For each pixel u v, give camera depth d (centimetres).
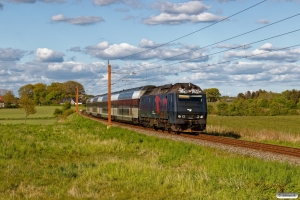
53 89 18162
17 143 2761
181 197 1297
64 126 4591
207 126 4088
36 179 1609
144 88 4422
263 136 3250
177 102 3234
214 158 1934
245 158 1928
